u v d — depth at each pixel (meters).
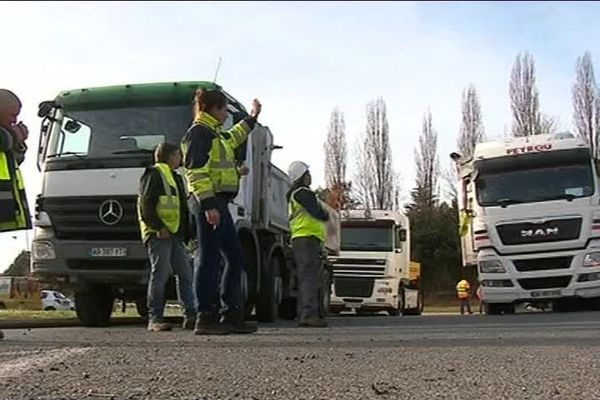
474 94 53.03
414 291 24.95
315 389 3.73
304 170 9.86
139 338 6.87
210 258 7.20
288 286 12.53
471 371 4.35
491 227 14.40
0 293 22.75
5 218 6.33
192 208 7.18
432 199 55.56
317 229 9.77
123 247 9.17
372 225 21.67
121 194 9.25
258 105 7.90
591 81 39.66
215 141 7.15
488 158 14.82
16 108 6.36
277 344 6.19
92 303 10.51
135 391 3.63
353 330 8.61
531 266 14.19
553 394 3.55
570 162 14.42
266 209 10.98
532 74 46.28
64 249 9.34
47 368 4.46
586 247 14.02
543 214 14.19
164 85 9.88
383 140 55.03
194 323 8.24
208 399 3.44
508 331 7.96
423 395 3.54
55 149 9.77
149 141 9.53
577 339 6.57
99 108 9.84
